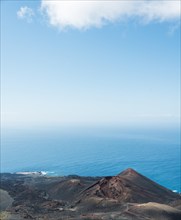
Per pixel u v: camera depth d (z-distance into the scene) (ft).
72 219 262.26
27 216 285.64
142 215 269.85
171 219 268.41
